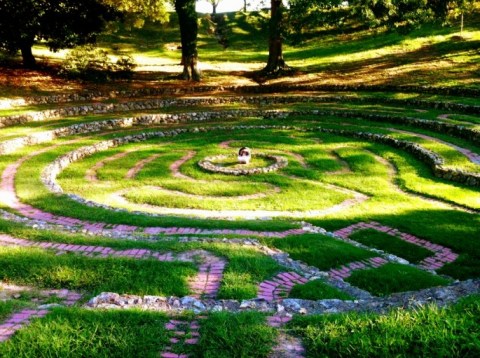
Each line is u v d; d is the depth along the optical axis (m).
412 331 4.00
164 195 12.30
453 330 3.97
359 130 18.39
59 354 3.82
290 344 4.08
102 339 4.05
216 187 12.91
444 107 20.80
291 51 38.19
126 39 46.06
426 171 13.80
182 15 28.42
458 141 16.09
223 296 5.55
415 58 29.38
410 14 24.83
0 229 8.09
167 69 33.28
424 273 7.55
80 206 10.43
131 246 7.20
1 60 28.12
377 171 14.02
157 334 4.18
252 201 11.90
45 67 28.42
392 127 18.75
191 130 19.81
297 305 5.16
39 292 5.71
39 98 22.88
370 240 9.38
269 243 8.09
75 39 25.83
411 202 11.48
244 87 27.39
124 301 5.18
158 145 17.77
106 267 6.20
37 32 24.59
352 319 4.34
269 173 14.16
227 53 40.31
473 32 31.95
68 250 7.06
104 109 22.67
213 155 16.02
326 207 11.48
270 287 6.01
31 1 22.42
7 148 15.75
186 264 6.38
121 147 17.58
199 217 10.36
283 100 25.00
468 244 8.97
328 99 24.38
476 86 22.23
